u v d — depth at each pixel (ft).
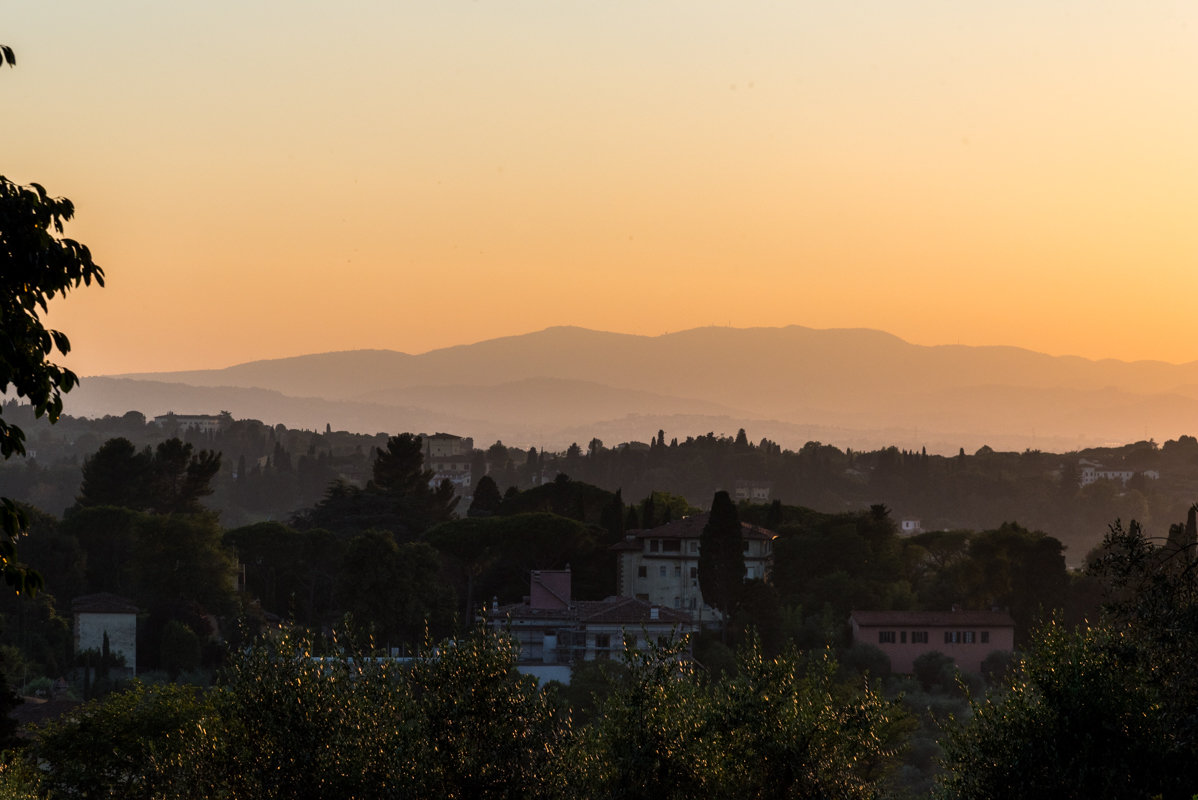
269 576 602.85
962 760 144.05
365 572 476.13
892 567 560.61
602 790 136.36
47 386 88.17
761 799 141.08
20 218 84.69
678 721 141.49
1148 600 128.77
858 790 143.74
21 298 87.66
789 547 562.25
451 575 576.20
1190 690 126.82
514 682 136.77
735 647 472.44
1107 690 135.54
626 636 149.69
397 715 134.10
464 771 128.16
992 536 529.45
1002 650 491.72
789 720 144.77
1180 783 129.39
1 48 81.71
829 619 495.82
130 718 195.83
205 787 130.93
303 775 127.34
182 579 522.47
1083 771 131.64
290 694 131.54
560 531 563.89
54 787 189.57
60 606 543.39
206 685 437.17
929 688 473.26
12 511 86.43
